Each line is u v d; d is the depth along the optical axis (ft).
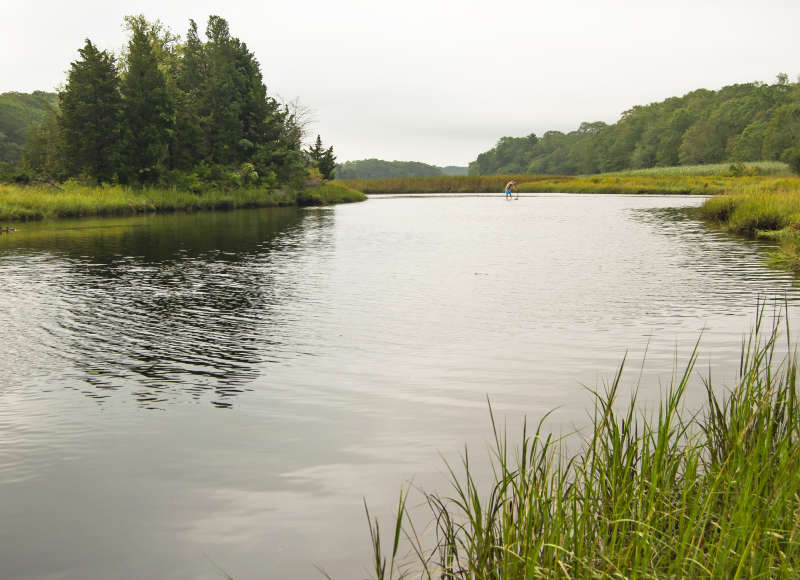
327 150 249.75
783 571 8.20
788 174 298.97
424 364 24.57
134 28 186.19
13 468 15.66
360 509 13.35
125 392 21.54
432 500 13.57
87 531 12.73
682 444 14.89
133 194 158.51
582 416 18.40
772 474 10.66
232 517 13.14
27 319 33.73
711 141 511.81
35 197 126.52
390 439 17.10
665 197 216.33
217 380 22.82
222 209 167.22
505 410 19.25
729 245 66.49
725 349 25.70
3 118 478.59
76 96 172.14
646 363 24.08
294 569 11.26
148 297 40.27
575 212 135.54
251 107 209.77
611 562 8.75
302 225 105.40
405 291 41.57
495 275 48.03
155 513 13.38
